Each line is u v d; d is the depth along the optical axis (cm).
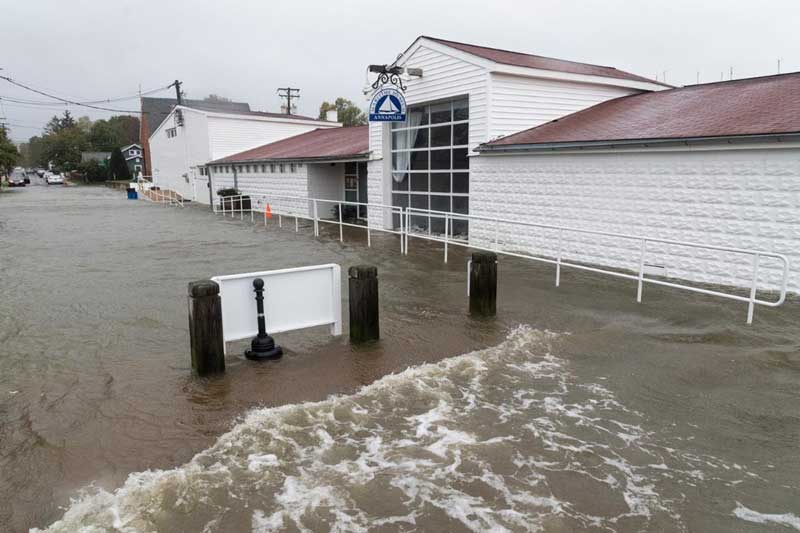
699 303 802
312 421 459
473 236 1426
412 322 728
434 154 1564
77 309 831
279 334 678
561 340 655
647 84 1631
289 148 2725
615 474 390
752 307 695
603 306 795
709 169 927
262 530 332
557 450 421
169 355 621
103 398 507
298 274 622
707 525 338
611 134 1108
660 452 419
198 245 1507
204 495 362
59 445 423
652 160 1007
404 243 1446
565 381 545
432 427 453
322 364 582
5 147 5800
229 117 3231
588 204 1131
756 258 689
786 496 366
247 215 2514
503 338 664
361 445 425
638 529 335
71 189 5922
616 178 1072
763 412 481
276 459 404
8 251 1448
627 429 453
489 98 1336
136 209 2981
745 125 907
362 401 496
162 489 367
